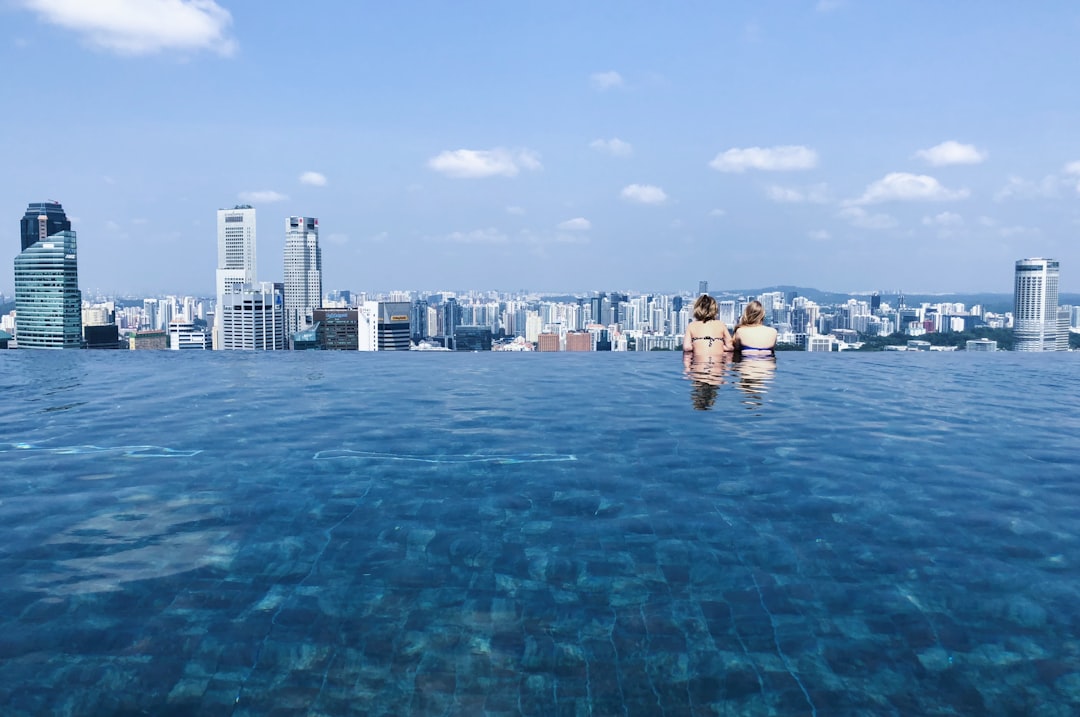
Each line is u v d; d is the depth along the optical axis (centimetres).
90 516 313
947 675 189
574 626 215
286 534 292
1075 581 247
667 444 460
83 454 431
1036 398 670
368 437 484
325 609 225
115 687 182
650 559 266
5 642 204
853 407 610
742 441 470
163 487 360
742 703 176
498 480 374
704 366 964
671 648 202
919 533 294
